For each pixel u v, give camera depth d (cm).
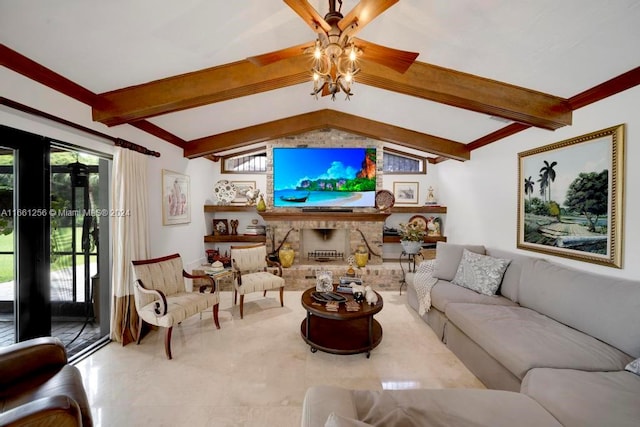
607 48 182
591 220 228
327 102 391
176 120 346
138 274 271
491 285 290
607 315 188
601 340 189
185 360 247
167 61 224
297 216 488
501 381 195
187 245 441
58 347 163
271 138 438
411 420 119
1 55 174
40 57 190
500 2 162
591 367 165
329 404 122
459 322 244
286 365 240
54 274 304
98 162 294
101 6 156
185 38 199
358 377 224
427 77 255
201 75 253
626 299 183
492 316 231
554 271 241
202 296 293
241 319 336
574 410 128
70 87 226
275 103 365
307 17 144
